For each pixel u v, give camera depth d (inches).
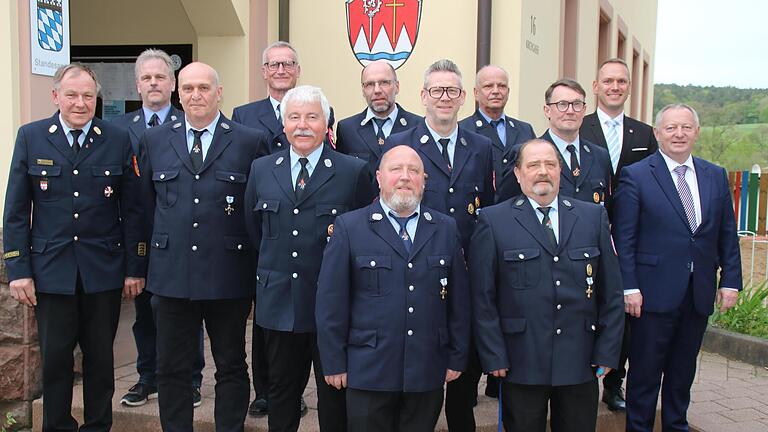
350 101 264.5
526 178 130.1
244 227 145.0
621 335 129.4
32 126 145.1
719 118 1382.9
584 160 152.9
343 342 126.0
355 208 139.3
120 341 214.7
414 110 260.7
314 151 137.9
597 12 401.1
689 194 148.6
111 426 157.2
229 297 142.5
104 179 146.8
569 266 128.3
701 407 186.2
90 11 297.1
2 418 175.8
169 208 141.9
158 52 176.4
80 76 141.2
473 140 151.6
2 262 171.9
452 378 128.6
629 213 149.6
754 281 336.8
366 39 261.7
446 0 255.1
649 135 170.9
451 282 129.0
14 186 142.6
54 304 144.7
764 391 200.2
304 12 265.9
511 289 129.1
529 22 261.1
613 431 167.3
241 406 147.0
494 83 177.2
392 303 124.0
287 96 136.6
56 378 146.7
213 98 142.3
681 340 151.3
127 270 150.6
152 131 147.5
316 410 167.2
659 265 147.6
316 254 134.9
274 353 138.2
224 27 246.2
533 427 130.4
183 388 146.3
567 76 344.8
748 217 427.5
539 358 127.0
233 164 144.3
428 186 145.6
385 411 126.0
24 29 177.3
